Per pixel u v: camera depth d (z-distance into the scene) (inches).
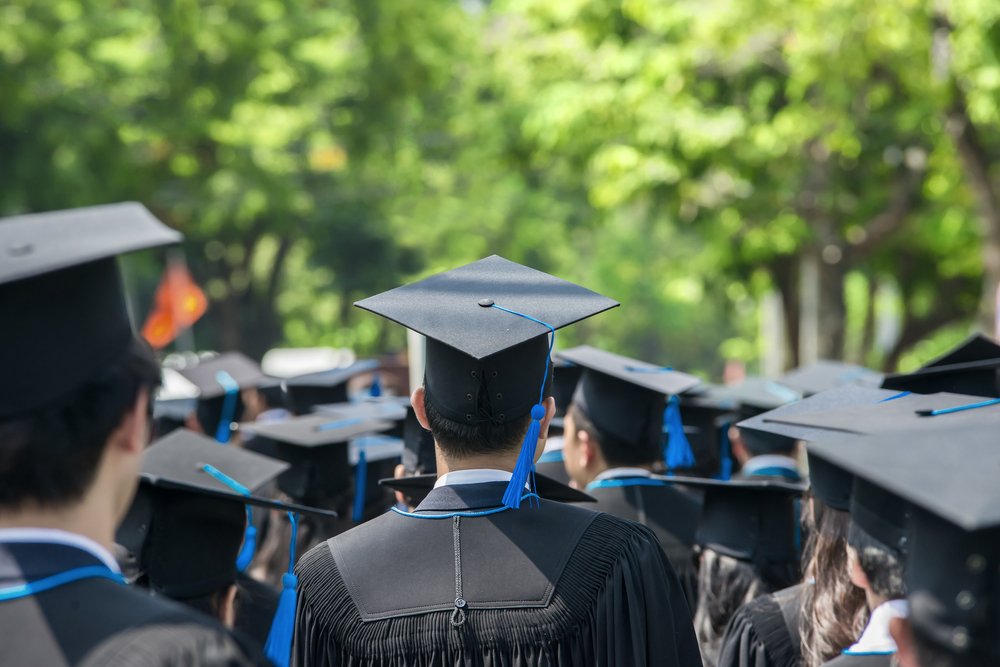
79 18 1279.5
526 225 1995.6
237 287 2000.5
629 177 943.0
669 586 161.8
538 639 147.3
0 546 96.1
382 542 156.8
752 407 369.1
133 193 1450.5
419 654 147.4
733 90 984.9
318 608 154.3
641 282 2984.7
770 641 170.4
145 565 190.4
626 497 248.4
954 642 99.7
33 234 102.9
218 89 1397.6
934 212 1106.7
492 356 160.7
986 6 594.6
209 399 417.4
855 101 888.3
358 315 2126.0
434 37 1487.5
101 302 102.6
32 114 1262.3
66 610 95.1
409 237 1993.1
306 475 281.3
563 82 963.3
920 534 105.5
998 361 185.6
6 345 96.9
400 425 340.8
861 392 191.9
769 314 1268.5
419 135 1567.4
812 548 164.4
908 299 1358.3
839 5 658.8
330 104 1547.7
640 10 853.8
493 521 155.7
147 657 93.2
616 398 251.9
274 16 1418.6
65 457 97.3
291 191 1547.7
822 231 1011.9
